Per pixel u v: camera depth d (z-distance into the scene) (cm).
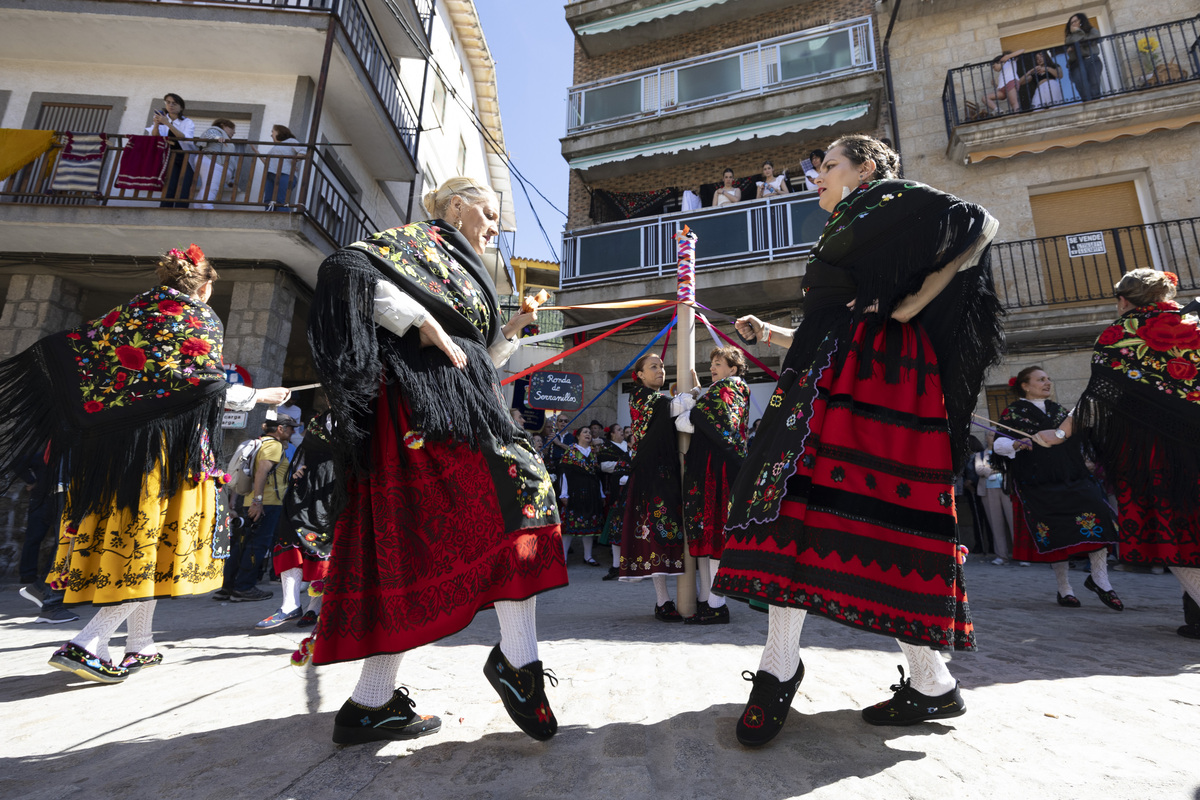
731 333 1134
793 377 171
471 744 155
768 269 1067
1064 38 1143
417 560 156
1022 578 617
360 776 136
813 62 1247
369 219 1223
